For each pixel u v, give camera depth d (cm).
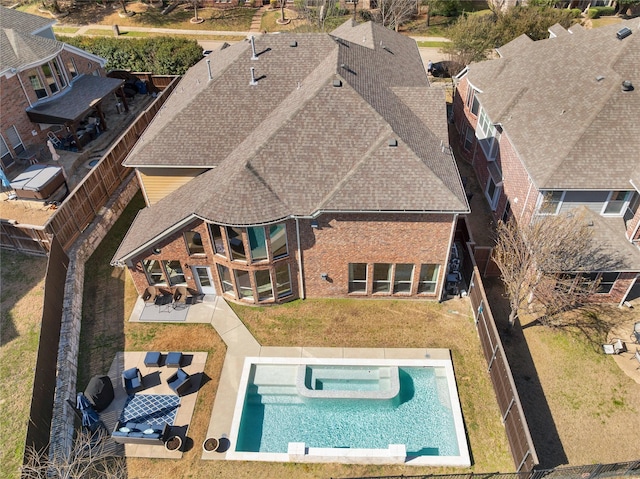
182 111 2644
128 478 1884
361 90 2517
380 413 2083
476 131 3462
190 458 1939
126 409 2108
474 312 2472
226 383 2206
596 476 1834
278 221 2162
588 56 2873
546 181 2348
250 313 2534
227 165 2417
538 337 2383
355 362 2253
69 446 1947
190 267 2503
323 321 2481
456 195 2214
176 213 2358
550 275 2294
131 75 4453
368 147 2319
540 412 2077
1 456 1936
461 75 3900
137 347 2369
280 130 2339
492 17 5041
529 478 1788
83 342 2388
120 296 2627
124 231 3050
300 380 2169
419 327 2439
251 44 2833
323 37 2917
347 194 2191
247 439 2012
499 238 2577
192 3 6328
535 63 3162
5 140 3362
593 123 2462
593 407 2088
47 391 2016
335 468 1898
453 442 1983
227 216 2142
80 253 2750
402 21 5744
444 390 2169
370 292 2570
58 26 6169
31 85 3528
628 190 2333
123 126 4025
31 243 2720
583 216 2334
